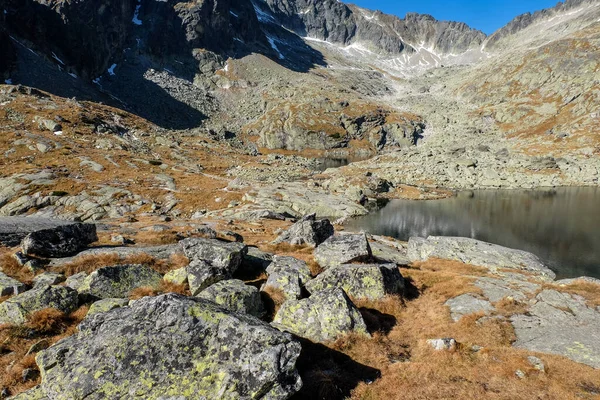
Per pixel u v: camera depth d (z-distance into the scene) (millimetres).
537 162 111938
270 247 37531
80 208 62344
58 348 12273
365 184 93938
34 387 11594
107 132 123000
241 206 70625
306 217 43062
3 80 143500
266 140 192875
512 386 13438
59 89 157375
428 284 27469
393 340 18328
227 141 179500
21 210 60750
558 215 66188
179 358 11398
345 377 14484
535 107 187125
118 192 69938
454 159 126125
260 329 11969
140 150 114625
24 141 92500
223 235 42281
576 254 45438
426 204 82562
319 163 161125
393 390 13516
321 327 17375
